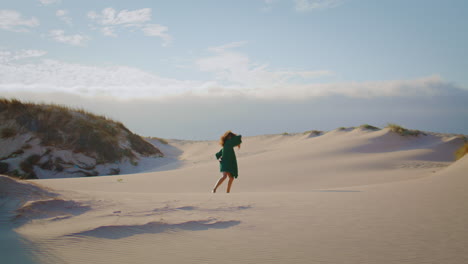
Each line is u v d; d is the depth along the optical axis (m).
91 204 4.73
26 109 22.97
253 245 3.39
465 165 8.88
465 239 3.44
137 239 3.51
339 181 12.18
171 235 3.67
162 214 4.46
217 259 3.01
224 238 3.61
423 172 12.76
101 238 3.47
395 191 6.67
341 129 31.73
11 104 22.94
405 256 3.04
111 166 22.19
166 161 26.55
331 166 15.52
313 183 12.07
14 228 3.59
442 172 9.80
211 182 12.73
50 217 4.02
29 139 20.67
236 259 3.01
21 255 2.93
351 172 14.10
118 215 4.28
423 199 5.55
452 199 5.35
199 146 40.41
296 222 4.27
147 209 4.66
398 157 17.55
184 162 24.89
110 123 28.94
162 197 5.73
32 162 19.17
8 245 3.13
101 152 22.69
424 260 2.93
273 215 4.64
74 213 4.29
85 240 3.38
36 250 3.06
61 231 3.57
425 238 3.52
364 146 21.25
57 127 22.64
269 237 3.65
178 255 3.10
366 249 3.24
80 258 2.96
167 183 12.48
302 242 3.48
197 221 4.19
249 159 19.89
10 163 18.42
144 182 12.59
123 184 11.91
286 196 6.26
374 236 3.64
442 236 3.56
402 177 12.05
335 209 5.01
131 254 3.10
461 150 15.77
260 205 5.30
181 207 4.89
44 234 3.46
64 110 25.33
